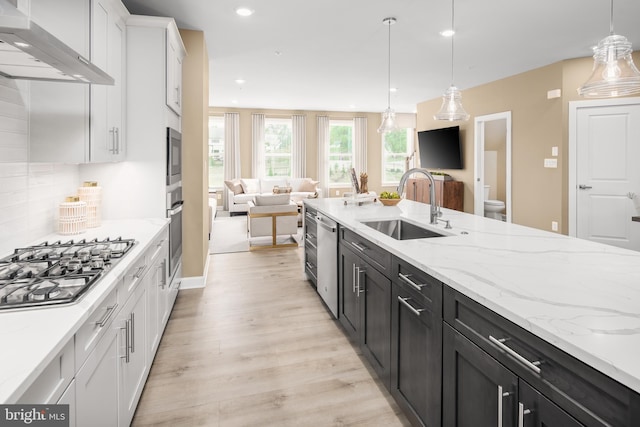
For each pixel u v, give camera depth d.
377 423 1.81
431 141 7.92
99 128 2.30
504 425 1.10
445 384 1.42
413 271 1.64
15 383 0.75
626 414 0.75
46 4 1.85
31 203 2.11
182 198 3.74
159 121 2.92
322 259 3.27
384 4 3.24
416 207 3.42
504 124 7.06
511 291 1.20
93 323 1.22
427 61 5.02
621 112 4.74
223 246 5.69
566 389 0.89
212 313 3.16
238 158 9.66
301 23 3.65
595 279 1.32
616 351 0.81
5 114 1.85
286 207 5.66
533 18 3.58
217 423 1.81
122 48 2.75
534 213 5.48
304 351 2.52
